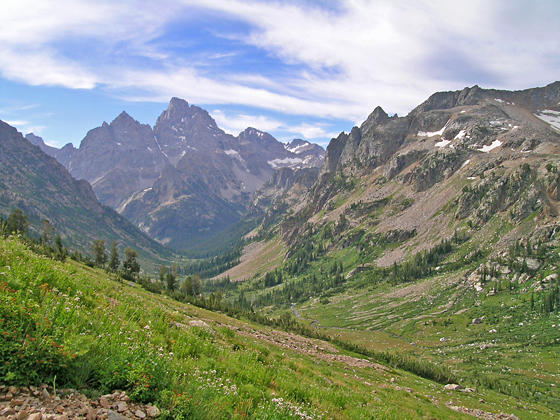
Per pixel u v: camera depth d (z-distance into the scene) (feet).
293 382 59.98
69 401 25.31
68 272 68.39
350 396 70.54
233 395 37.58
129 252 442.09
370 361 234.58
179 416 28.63
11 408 21.89
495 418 131.13
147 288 323.98
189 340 55.67
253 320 355.36
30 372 25.53
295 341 214.48
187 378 36.60
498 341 448.24
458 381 283.59
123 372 30.60
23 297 34.50
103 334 35.42
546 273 560.61
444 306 599.16
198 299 363.35
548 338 417.49
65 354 27.61
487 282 613.52
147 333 49.34
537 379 327.67
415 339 512.22
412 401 110.52
